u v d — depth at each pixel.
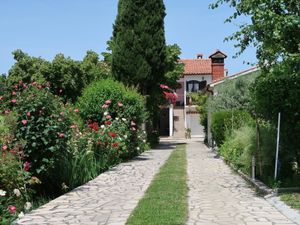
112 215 8.45
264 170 12.63
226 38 11.55
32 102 11.31
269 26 10.41
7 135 10.84
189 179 13.61
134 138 22.25
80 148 14.18
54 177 12.01
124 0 29.30
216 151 24.55
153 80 29.62
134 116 21.62
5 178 9.05
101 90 20.42
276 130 12.45
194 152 26.03
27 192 10.24
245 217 8.19
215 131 23.77
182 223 7.68
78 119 17.52
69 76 29.98
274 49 10.69
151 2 29.19
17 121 11.20
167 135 55.47
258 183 11.82
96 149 16.28
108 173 15.17
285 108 11.84
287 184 11.02
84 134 15.83
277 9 10.73
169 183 12.58
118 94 20.67
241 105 26.44
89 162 14.05
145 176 14.36
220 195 10.70
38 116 11.30
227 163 18.03
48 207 9.28
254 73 26.83
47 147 11.18
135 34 29.09
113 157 17.56
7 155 9.54
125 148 19.03
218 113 24.12
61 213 8.66
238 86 26.88
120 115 20.59
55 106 11.78
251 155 13.36
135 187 12.02
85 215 8.47
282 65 10.40
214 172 15.48
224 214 8.48
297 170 12.24
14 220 7.52
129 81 29.20
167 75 36.28
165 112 55.38
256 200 10.02
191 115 55.06
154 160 20.34
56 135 11.41
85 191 11.38
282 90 11.80
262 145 12.78
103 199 10.20
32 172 11.05
